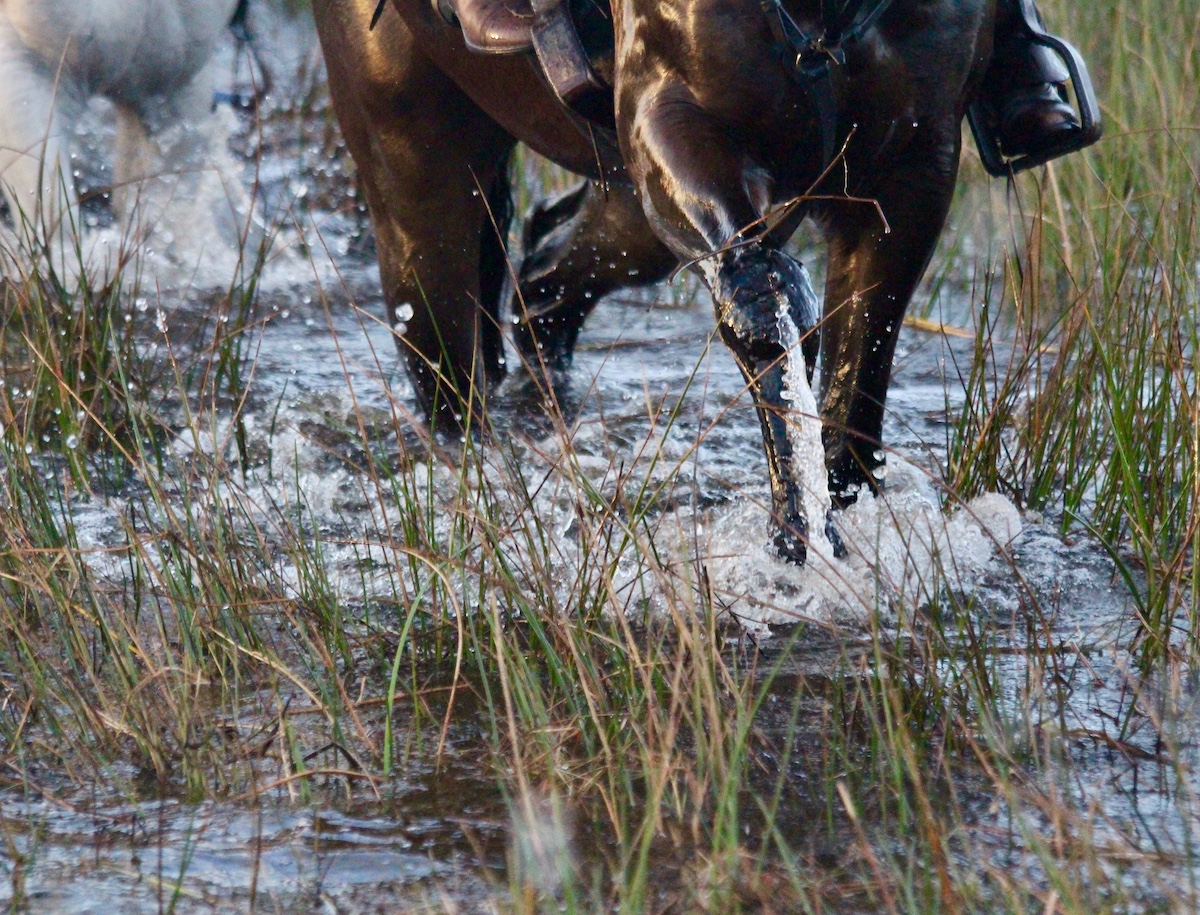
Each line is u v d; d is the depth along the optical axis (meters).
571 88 13.84
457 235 17.72
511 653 12.53
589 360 23.22
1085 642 13.07
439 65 16.77
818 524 13.72
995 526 15.66
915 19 13.02
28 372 19.22
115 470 17.72
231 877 9.54
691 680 11.44
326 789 10.77
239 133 32.88
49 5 23.98
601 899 9.12
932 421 19.59
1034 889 8.95
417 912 8.99
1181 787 10.02
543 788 10.52
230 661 12.95
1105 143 25.75
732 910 8.84
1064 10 29.55
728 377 21.95
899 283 14.04
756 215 12.82
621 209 19.11
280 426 19.31
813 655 12.93
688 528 15.38
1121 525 16.11
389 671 12.92
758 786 10.58
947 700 11.78
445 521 15.98
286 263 27.84
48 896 9.34
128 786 10.88
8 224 26.77
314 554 14.25
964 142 28.84
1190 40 27.50
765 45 12.67
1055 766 10.69
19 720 11.98
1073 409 16.92
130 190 26.81
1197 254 19.69
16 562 14.09
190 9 25.81
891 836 9.81
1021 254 25.19
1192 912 8.55
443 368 18.05
